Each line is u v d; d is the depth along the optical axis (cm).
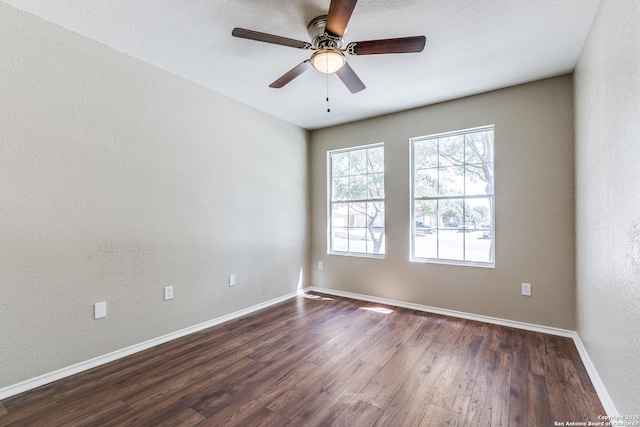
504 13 192
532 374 209
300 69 217
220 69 267
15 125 187
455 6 185
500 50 235
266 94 320
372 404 178
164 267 268
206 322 302
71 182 211
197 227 295
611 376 165
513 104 299
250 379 206
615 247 159
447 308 337
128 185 243
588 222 219
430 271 347
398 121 370
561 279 277
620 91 149
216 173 313
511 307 300
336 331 290
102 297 227
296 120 405
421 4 183
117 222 236
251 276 353
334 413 171
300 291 429
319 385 198
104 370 218
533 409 172
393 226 374
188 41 224
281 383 201
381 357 237
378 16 194
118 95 236
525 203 293
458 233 336
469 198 330
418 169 363
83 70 216
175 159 276
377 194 396
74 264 213
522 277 294
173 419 166
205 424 162
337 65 200
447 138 344
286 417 168
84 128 217
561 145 276
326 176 435
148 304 256
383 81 288
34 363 195
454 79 284
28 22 191
